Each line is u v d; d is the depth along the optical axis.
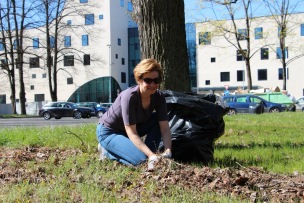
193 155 6.01
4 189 4.17
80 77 65.62
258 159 6.61
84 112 37.25
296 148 8.04
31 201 3.72
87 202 3.63
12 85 49.09
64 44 65.19
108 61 64.25
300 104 49.28
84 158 6.00
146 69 5.12
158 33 8.42
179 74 8.48
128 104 5.25
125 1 67.88
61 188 4.07
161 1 8.41
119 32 66.38
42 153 7.03
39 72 67.44
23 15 42.75
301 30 57.75
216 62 63.03
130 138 5.26
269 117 21.09
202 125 5.97
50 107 36.97
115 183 4.39
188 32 64.50
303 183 4.53
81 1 64.50
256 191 4.17
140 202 3.70
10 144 8.73
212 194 3.97
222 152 7.39
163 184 4.30
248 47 39.38
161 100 5.48
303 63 59.47
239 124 14.79
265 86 60.94
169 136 5.48
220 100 6.43
